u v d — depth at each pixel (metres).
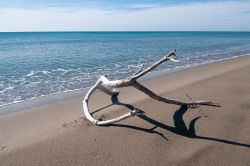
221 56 27.00
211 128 6.88
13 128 7.25
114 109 8.41
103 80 8.60
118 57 26.27
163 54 29.08
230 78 12.59
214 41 65.12
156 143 6.12
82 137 6.43
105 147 5.94
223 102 8.84
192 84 11.49
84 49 39.16
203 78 12.94
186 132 6.68
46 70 17.97
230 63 19.80
